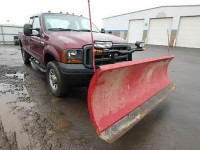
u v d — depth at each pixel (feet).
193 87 15.03
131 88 8.45
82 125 8.10
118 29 86.63
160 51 44.83
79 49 9.09
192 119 9.16
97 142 6.91
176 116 9.43
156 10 67.15
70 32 11.78
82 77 9.20
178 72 21.15
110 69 5.93
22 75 16.51
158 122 8.72
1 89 12.43
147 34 72.18
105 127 6.22
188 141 7.25
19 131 7.35
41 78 15.66
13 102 10.25
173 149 6.72
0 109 9.29
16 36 51.24
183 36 61.05
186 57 35.01
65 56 9.15
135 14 75.77
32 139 6.88
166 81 11.97
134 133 7.68
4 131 7.30
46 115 8.88
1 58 26.68
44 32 12.19
